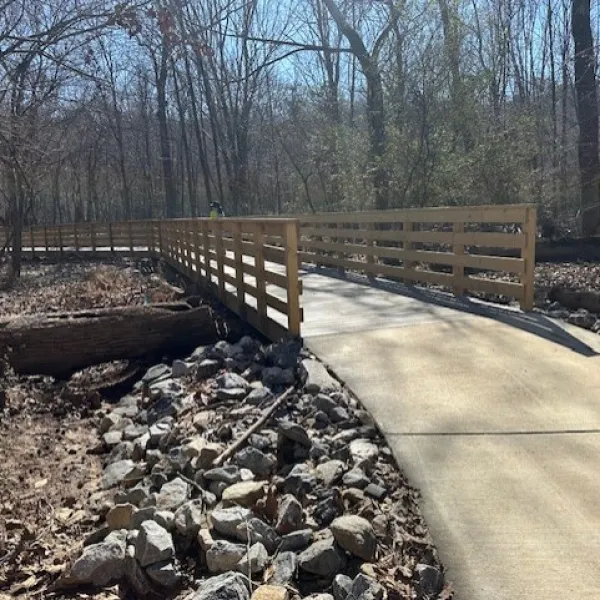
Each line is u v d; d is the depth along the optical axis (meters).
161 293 11.73
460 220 7.46
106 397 6.33
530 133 15.84
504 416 3.78
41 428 5.31
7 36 6.44
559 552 2.49
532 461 3.22
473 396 4.14
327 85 24.81
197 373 5.97
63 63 6.90
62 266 21.14
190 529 2.99
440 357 5.00
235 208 29.25
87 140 35.28
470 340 5.46
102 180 47.12
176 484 3.58
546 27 24.08
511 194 14.80
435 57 15.07
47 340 6.50
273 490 3.34
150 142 43.47
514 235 6.51
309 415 4.27
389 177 15.30
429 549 2.60
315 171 21.67
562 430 3.54
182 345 7.20
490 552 2.53
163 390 5.68
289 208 26.92
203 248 10.27
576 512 2.74
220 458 3.77
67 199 50.34
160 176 43.72
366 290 9.12
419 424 3.76
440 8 15.08
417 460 3.33
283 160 34.16
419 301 7.74
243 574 2.56
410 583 2.44
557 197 15.57
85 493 3.97
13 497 3.91
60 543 3.29
